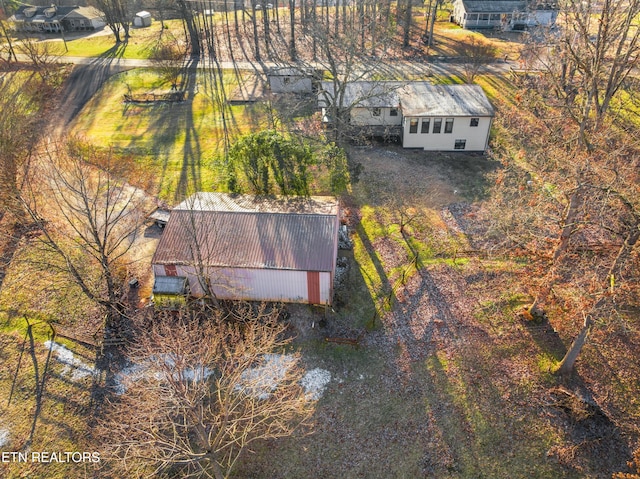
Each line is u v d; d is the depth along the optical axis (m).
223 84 53.22
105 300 23.41
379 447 19.47
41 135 41.91
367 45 59.62
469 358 22.69
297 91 50.28
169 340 17.97
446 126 38.06
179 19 77.88
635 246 18.09
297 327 24.48
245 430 17.44
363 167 36.69
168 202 33.50
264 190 30.59
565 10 23.03
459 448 19.31
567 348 22.97
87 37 71.81
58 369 22.72
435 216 32.00
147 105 48.75
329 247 24.52
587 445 19.27
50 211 32.00
